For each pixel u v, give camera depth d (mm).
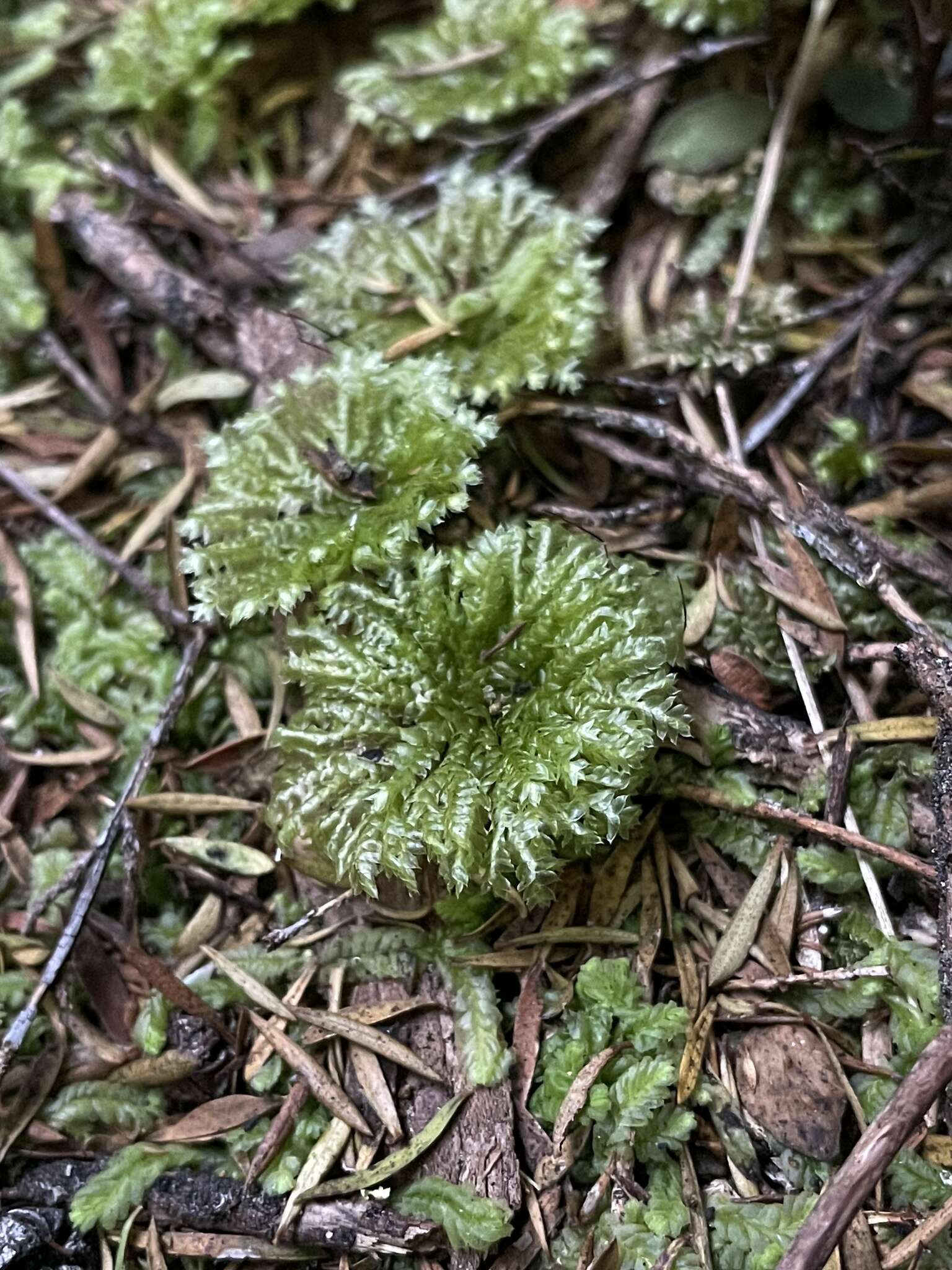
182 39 166
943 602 137
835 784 130
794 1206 117
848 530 135
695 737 133
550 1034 127
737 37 158
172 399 156
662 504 145
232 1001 132
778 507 138
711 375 149
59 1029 130
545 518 142
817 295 155
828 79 155
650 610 130
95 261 160
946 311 150
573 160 164
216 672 145
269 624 146
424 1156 122
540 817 120
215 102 168
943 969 118
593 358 151
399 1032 128
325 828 125
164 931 137
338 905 135
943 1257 115
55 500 154
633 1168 122
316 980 132
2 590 150
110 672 146
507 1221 118
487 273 151
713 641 138
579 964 130
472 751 128
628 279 158
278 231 161
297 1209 120
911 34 141
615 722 122
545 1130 123
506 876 125
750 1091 123
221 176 169
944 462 143
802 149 158
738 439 145
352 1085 127
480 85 162
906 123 153
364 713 128
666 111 162
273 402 142
